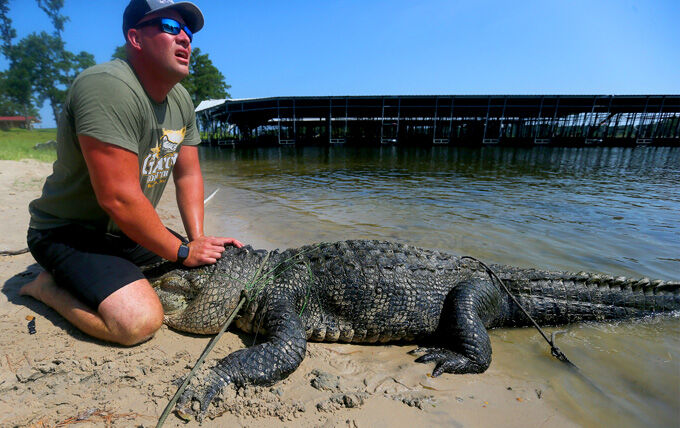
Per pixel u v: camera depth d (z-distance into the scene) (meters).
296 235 2.43
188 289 1.29
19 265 1.60
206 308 1.27
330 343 1.37
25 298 1.32
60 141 1.08
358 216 2.99
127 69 1.08
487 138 16.77
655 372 1.23
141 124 1.10
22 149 6.47
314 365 1.20
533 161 8.72
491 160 9.01
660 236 2.54
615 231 2.64
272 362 1.10
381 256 1.44
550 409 1.04
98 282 1.09
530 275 1.65
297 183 4.91
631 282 1.67
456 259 1.60
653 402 1.08
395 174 6.01
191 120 1.44
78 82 1.01
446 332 1.40
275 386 1.08
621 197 3.92
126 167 1.05
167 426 0.87
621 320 1.63
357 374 1.16
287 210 3.17
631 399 1.10
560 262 2.07
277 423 0.91
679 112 15.62
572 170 6.70
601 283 1.66
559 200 3.75
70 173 1.11
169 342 1.21
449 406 1.03
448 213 3.13
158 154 1.23
